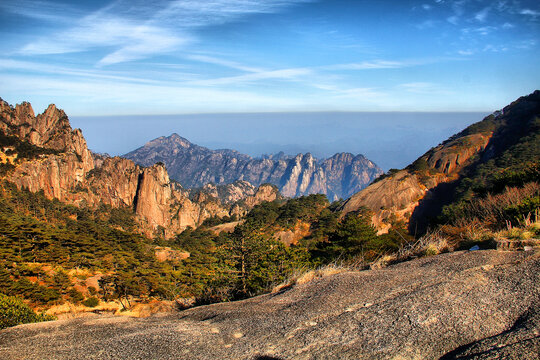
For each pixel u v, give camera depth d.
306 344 3.41
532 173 15.87
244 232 21.94
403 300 4.14
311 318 4.10
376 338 3.35
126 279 44.31
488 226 9.25
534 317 3.17
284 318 4.23
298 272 8.07
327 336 3.54
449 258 5.76
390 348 3.13
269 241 22.09
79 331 4.15
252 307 5.03
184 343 3.64
